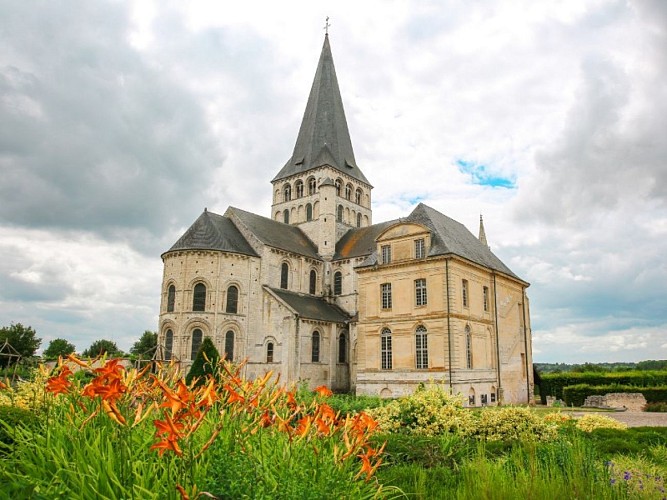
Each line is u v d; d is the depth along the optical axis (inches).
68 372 267.4
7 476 214.5
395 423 664.4
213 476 234.4
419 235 1728.6
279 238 2504.9
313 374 2139.5
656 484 381.7
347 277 2508.6
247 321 2204.7
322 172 2783.0
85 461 220.4
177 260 2169.0
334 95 3024.1
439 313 1619.1
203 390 283.3
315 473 253.3
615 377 2038.6
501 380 1854.1
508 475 361.1
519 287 2161.7
